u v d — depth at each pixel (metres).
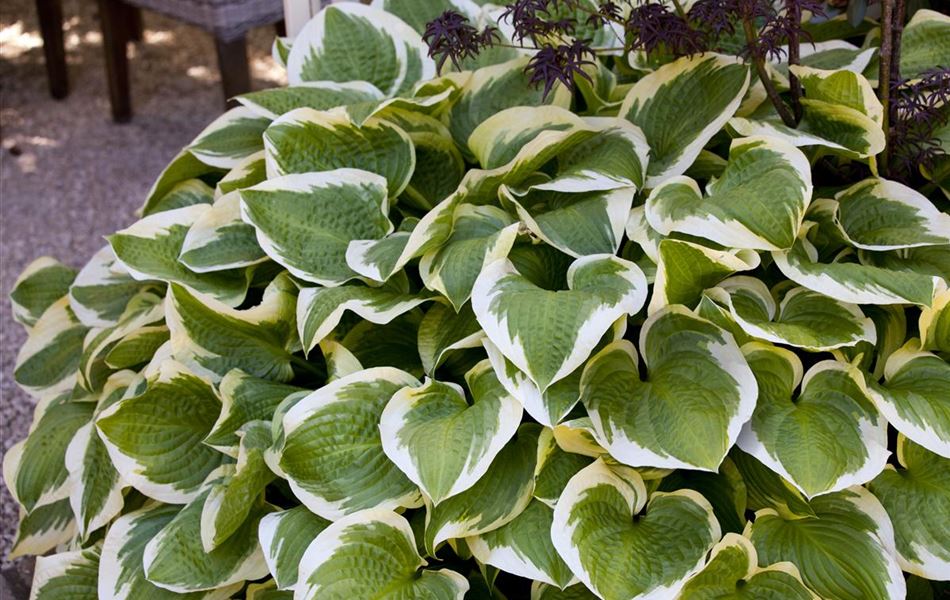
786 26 1.01
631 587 0.81
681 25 1.02
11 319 2.04
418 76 1.25
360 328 1.05
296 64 1.25
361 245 1.01
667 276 0.89
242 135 1.22
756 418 0.88
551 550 0.86
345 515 0.90
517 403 0.88
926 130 1.06
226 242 1.09
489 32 1.06
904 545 0.88
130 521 1.02
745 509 0.91
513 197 1.02
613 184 0.98
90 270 1.29
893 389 0.91
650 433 0.85
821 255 1.03
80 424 1.18
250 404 0.98
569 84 1.00
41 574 1.06
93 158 2.55
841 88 1.00
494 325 0.86
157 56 3.08
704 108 1.07
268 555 0.90
